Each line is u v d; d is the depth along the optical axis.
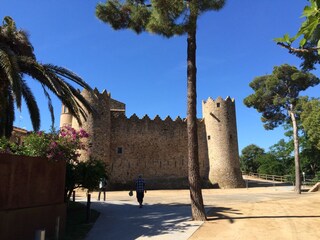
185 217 13.66
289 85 35.97
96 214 14.97
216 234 10.67
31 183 9.59
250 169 83.12
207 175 47.38
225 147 46.75
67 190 14.05
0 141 11.09
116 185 42.75
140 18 14.26
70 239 10.41
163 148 47.09
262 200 20.36
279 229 11.20
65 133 13.36
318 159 48.44
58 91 12.65
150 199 22.78
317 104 37.12
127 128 45.84
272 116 38.31
